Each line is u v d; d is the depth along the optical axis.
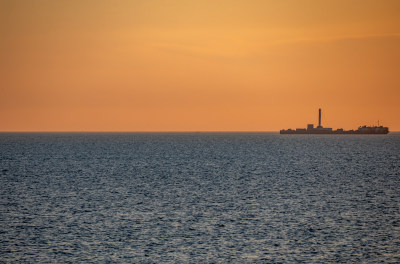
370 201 106.88
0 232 76.50
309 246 69.31
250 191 122.31
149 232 77.00
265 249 67.88
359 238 73.62
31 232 76.62
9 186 131.38
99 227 80.19
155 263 62.03
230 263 62.12
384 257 64.44
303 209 96.56
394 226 81.44
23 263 61.62
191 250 67.31
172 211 94.25
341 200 108.19
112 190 123.81
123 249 67.69
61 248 67.94
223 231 77.69
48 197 111.50
